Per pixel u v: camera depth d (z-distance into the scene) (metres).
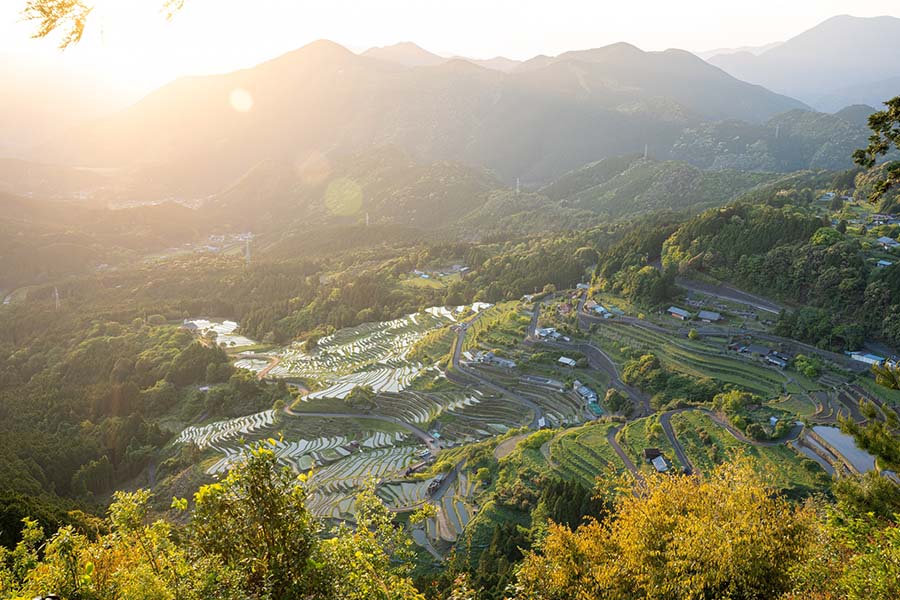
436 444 107.25
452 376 129.12
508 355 131.88
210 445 119.38
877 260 112.62
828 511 25.33
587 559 27.55
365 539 18.41
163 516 95.56
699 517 26.75
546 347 131.12
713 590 24.59
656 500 27.72
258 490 15.99
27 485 96.31
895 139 23.33
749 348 108.75
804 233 125.25
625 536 27.05
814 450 76.00
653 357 111.94
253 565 15.63
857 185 173.00
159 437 125.94
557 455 82.31
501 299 179.88
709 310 124.31
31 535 22.55
